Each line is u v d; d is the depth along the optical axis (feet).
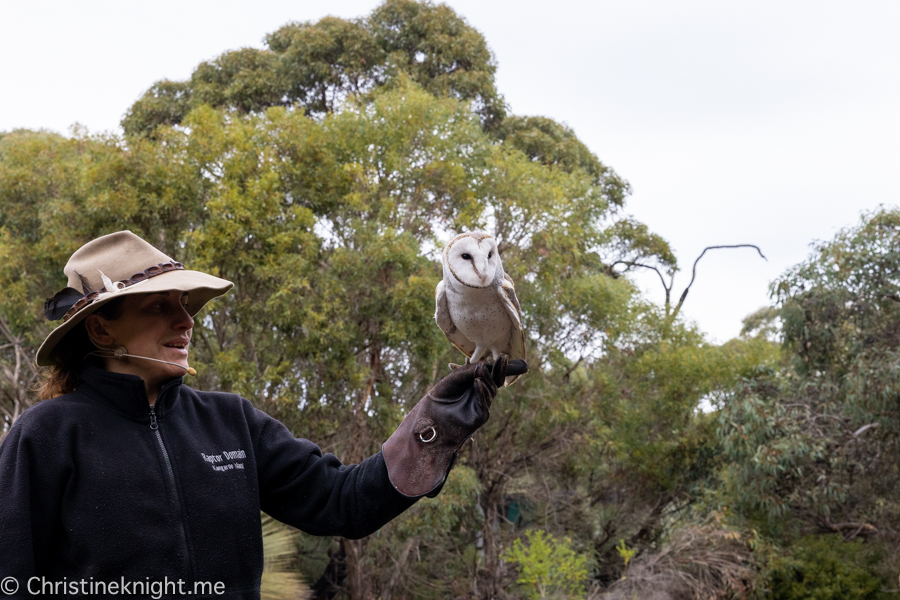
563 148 55.21
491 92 52.44
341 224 35.65
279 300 30.30
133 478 5.86
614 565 45.19
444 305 8.90
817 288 36.81
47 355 6.38
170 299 6.52
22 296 33.14
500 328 8.64
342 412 33.04
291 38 56.49
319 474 6.87
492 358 9.10
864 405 34.06
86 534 5.64
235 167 32.45
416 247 34.06
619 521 46.83
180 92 55.72
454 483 35.04
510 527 46.93
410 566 40.42
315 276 32.17
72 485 5.75
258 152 33.50
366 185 34.37
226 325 34.76
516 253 39.86
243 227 31.14
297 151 34.58
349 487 6.73
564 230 39.65
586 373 48.06
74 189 32.94
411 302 31.24
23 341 37.83
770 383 39.96
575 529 46.21
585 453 43.37
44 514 5.66
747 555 38.04
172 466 6.11
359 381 31.12
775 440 36.35
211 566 5.98
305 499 6.84
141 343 6.38
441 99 41.81
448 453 6.64
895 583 36.37
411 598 41.52
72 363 6.60
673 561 37.68
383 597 39.14
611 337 43.14
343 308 31.01
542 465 45.16
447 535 41.96
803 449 35.29
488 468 42.52
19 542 5.38
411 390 37.37
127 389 6.13
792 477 37.83
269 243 31.83
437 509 34.45
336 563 40.73
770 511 37.29
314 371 32.60
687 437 45.62
